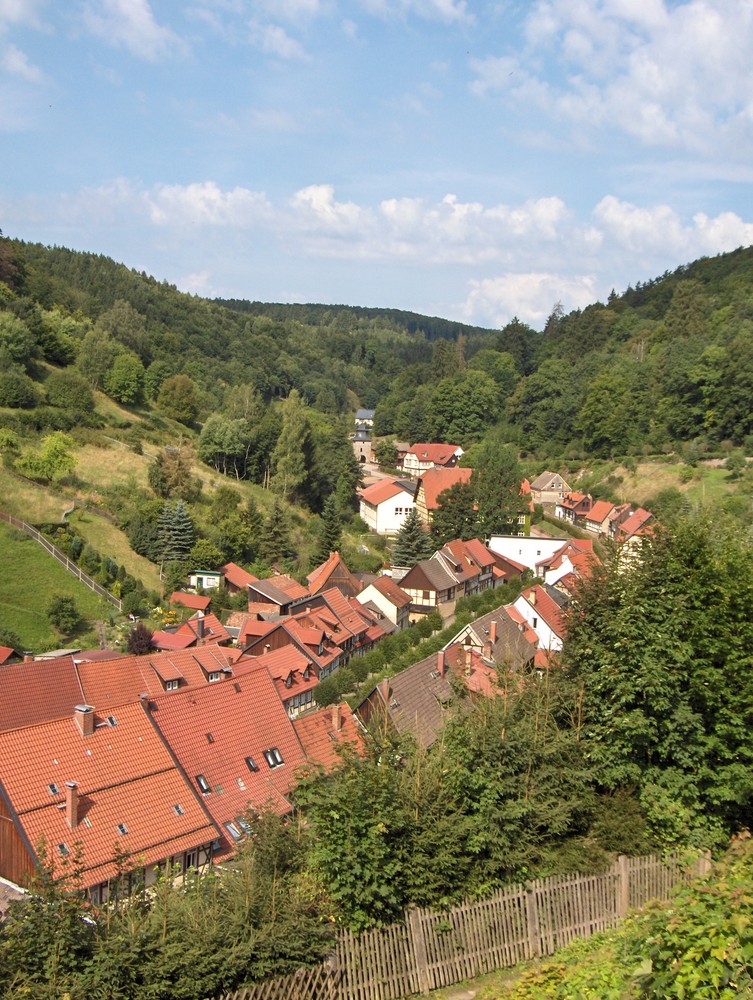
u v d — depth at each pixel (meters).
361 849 14.74
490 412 159.00
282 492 101.25
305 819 17.36
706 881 11.83
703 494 96.94
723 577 19.44
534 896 15.35
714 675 18.56
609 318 182.38
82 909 14.95
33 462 78.94
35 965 13.84
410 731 19.03
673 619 19.28
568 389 143.12
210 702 33.38
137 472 88.88
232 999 13.05
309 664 52.97
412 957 14.24
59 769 26.86
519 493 99.12
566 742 18.53
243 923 14.45
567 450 131.62
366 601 70.19
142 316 174.12
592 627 21.25
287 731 34.75
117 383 112.50
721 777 18.36
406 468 151.62
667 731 18.83
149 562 73.62
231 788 31.05
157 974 13.80
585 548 83.00
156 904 15.52
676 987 9.95
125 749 28.70
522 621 56.84
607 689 19.94
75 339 124.25
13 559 65.69
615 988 11.72
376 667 56.06
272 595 69.50
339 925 14.66
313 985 13.51
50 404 98.12
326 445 124.81
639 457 117.31
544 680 20.72
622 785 19.06
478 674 35.25
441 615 70.88
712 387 113.44
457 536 94.75
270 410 120.06
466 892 15.76
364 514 113.94
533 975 13.70
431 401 162.50
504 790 17.05
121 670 43.94
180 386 120.62
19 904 14.75
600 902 16.08
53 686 40.34
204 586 72.69
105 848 25.42
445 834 15.77
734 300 154.62
